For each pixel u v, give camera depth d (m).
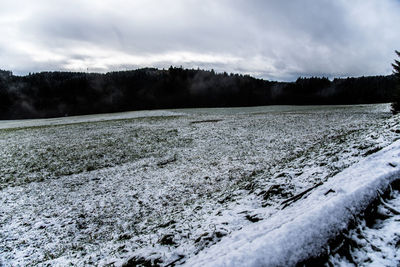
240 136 26.48
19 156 21.48
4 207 12.34
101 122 42.53
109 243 8.09
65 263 7.12
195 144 24.62
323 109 53.50
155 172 16.91
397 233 4.15
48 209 11.95
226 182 12.98
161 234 7.40
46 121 53.50
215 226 6.42
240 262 3.79
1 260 8.07
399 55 23.70
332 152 11.15
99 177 16.47
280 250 3.88
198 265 4.21
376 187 5.18
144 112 61.66
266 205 7.32
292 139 22.59
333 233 4.15
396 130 10.78
